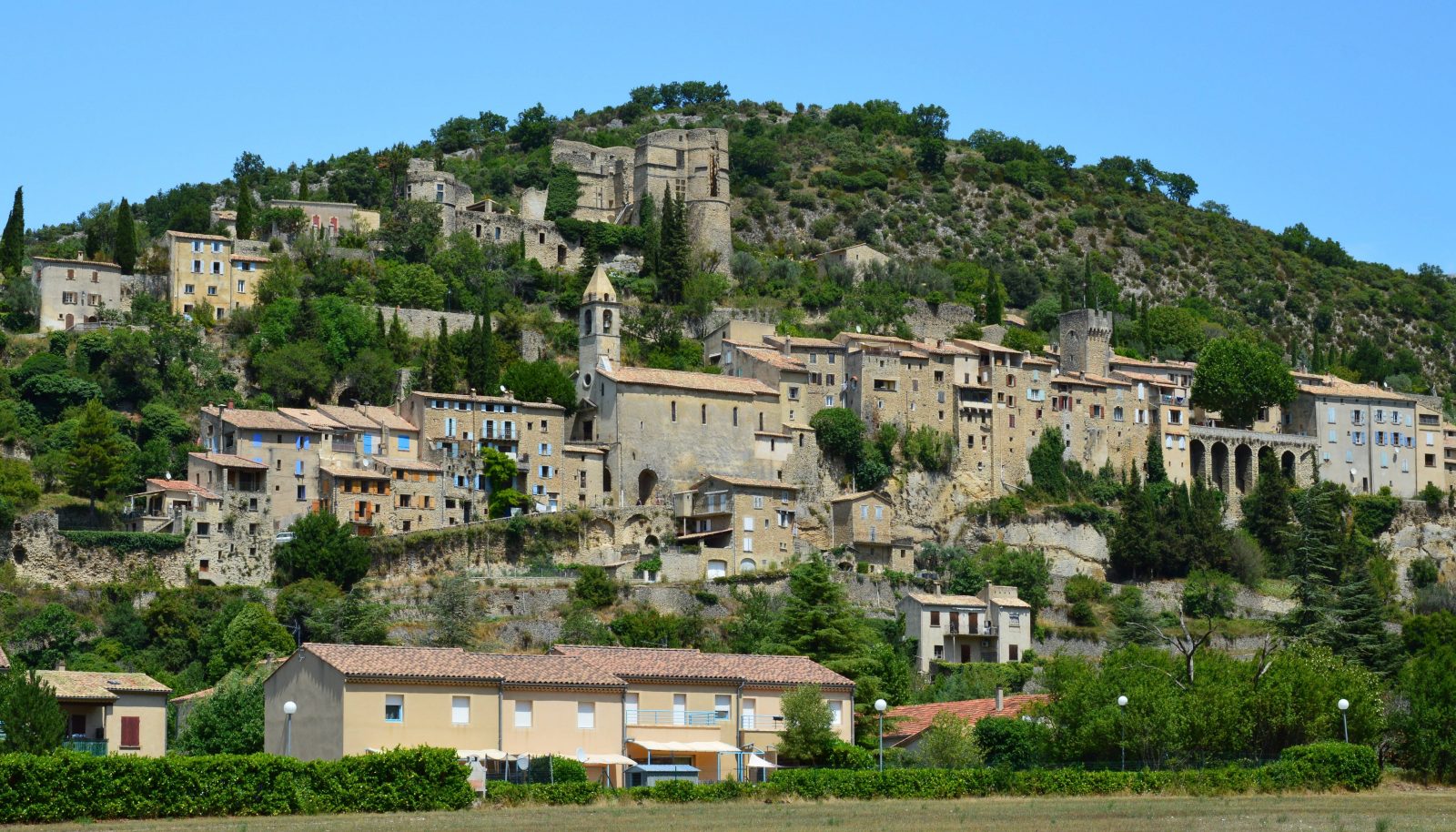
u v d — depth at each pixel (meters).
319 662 115.81
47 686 113.31
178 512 190.50
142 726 125.88
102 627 177.12
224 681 150.38
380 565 195.50
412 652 119.44
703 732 125.94
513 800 105.75
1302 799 113.56
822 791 111.75
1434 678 137.12
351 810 101.56
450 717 115.31
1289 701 130.75
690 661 131.12
